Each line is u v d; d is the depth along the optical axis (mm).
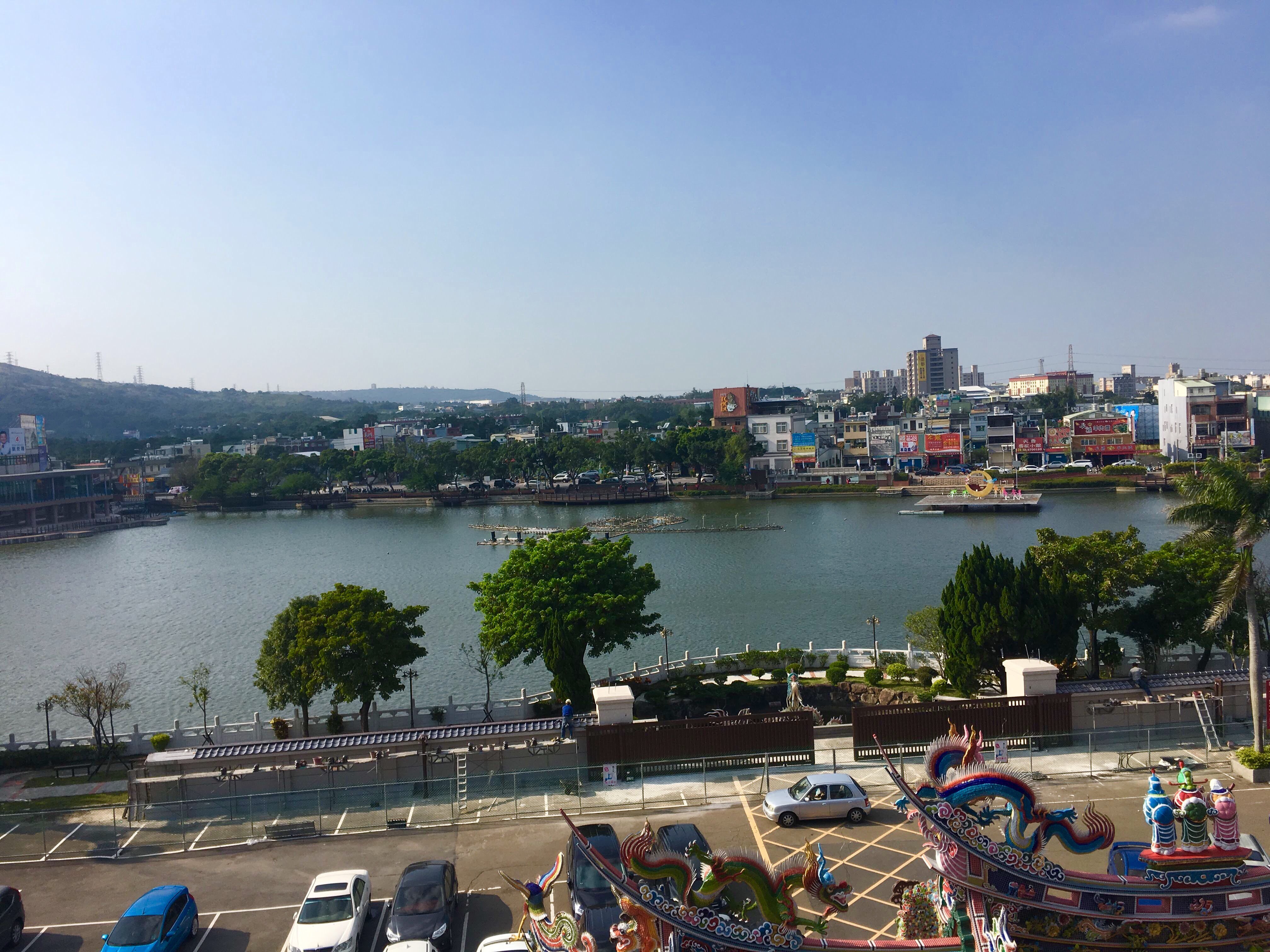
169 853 32875
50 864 32312
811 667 59906
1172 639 50938
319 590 111000
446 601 100812
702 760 37625
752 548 131250
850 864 29312
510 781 36469
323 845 32969
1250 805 32219
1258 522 36125
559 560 54875
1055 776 35969
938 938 19031
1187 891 18609
